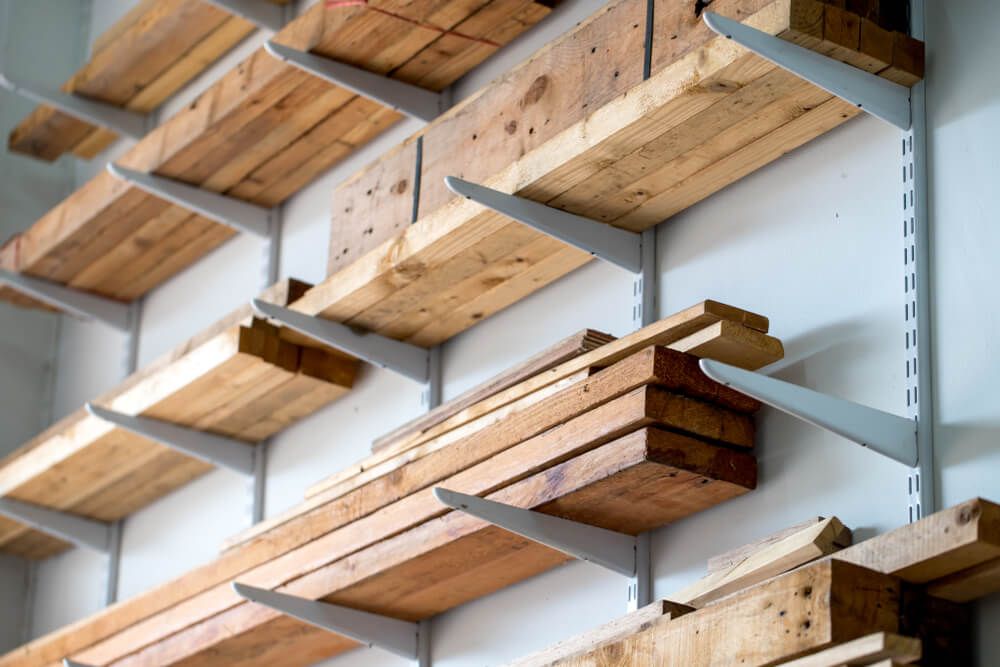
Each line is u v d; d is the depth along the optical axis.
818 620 2.50
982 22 2.96
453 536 3.47
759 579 2.91
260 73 4.38
